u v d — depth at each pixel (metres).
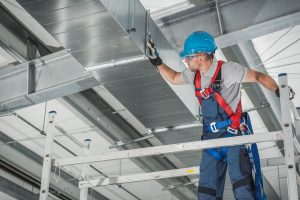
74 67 5.09
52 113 4.27
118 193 9.20
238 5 4.60
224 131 3.48
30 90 5.25
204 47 3.52
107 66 4.58
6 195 7.59
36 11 3.99
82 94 6.15
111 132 6.77
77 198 8.17
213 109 3.49
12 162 7.12
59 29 4.19
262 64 6.04
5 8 5.10
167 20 4.92
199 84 3.54
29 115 6.85
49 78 5.20
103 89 6.17
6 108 5.58
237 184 3.29
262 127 7.17
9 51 5.45
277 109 6.22
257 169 3.42
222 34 4.59
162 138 5.94
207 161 3.52
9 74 5.46
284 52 5.79
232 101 3.51
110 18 4.00
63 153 7.81
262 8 4.48
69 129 7.20
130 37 4.20
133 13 4.31
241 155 3.39
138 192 9.20
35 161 7.55
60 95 5.31
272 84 3.49
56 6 3.91
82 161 3.96
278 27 4.51
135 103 5.24
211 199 3.41
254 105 6.48
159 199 9.48
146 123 5.68
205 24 4.71
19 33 5.38
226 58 5.79
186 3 5.11
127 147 7.08
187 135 5.82
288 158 3.29
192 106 5.41
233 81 3.49
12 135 7.21
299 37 5.54
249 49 5.66
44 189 3.90
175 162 7.62
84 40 4.29
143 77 4.73
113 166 8.26
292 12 4.36
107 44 4.32
